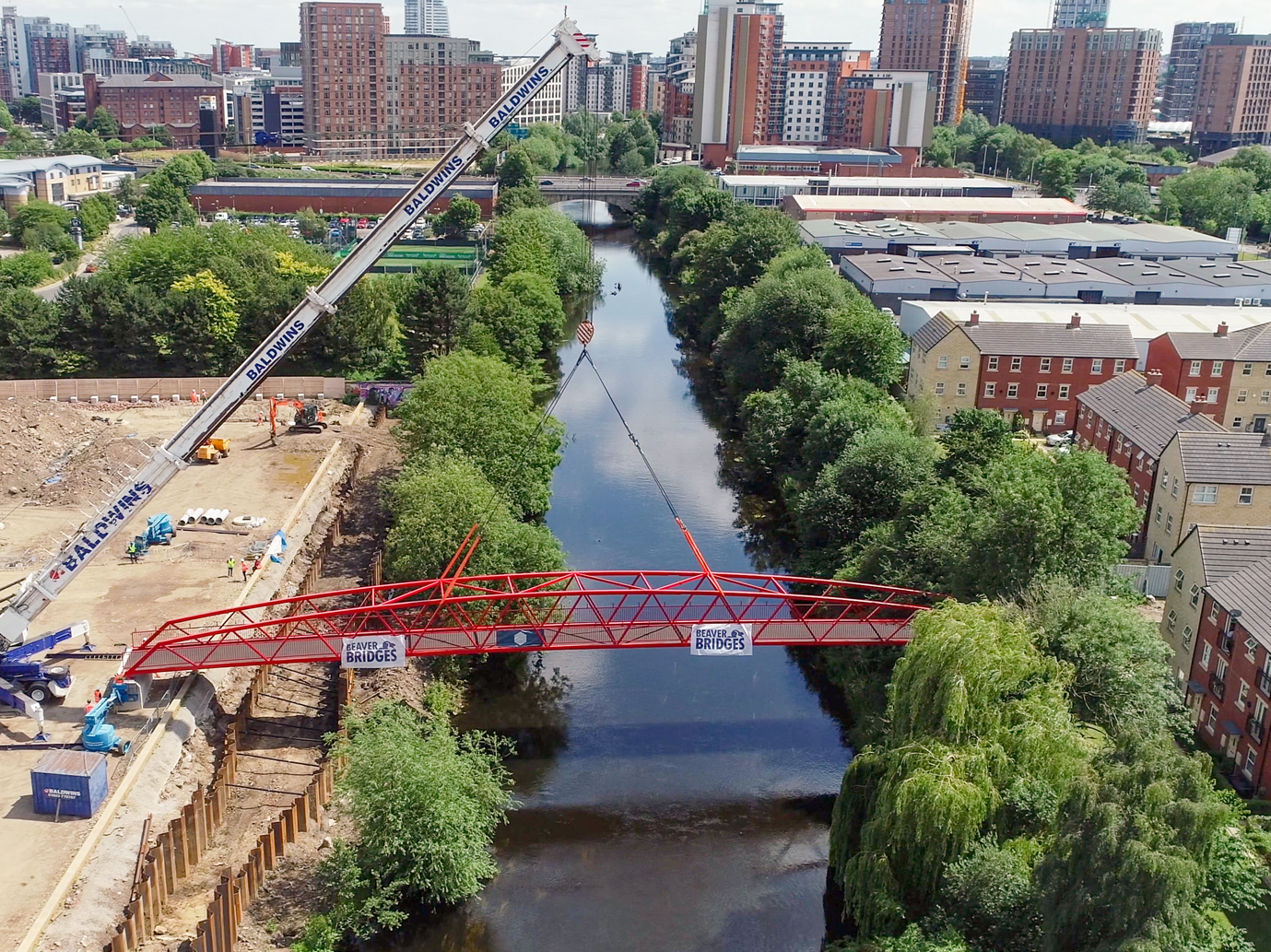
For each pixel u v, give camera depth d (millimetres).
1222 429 88438
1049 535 60594
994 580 61344
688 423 126250
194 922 48500
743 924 52750
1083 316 135750
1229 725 61312
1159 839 38375
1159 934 37719
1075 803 41188
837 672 74000
